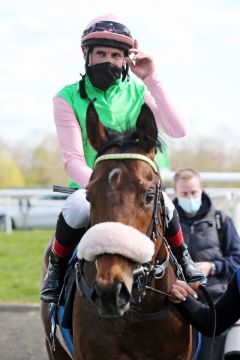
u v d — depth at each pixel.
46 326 3.85
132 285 2.79
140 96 3.73
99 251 2.61
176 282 3.13
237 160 39.38
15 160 48.50
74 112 3.63
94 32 3.56
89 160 3.65
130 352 3.08
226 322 3.31
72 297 3.23
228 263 4.59
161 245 3.04
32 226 14.73
